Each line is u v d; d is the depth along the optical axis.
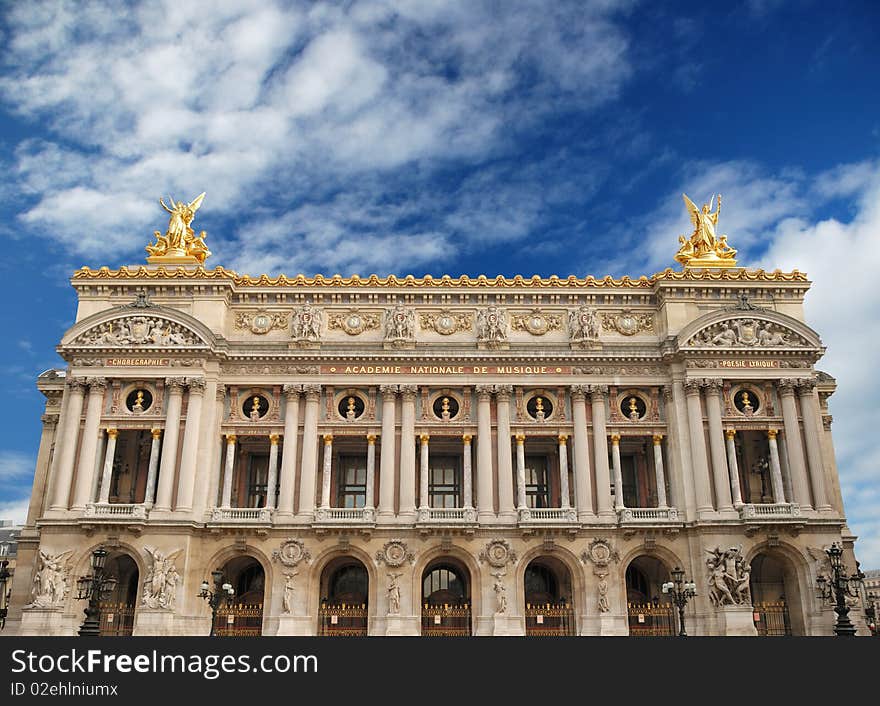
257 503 72.50
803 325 70.62
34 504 73.00
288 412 69.19
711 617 63.59
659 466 68.75
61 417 68.31
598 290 73.12
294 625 63.72
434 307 72.94
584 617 64.69
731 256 76.50
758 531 65.19
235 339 71.88
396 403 70.06
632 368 71.00
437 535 65.94
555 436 69.88
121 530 64.19
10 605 69.00
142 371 68.56
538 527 65.38
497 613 63.91
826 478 68.12
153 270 72.06
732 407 69.56
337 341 71.50
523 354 70.25
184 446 66.62
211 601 55.94
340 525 65.25
